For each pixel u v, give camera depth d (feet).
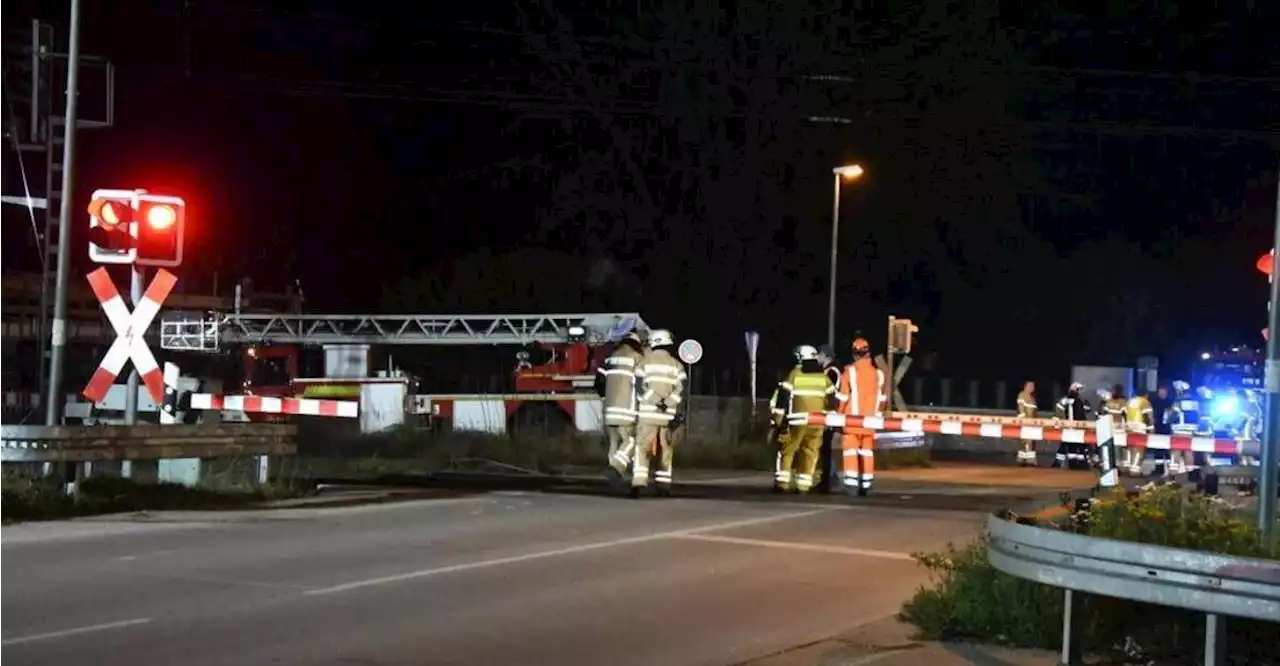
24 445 45.70
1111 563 23.90
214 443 52.16
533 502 53.78
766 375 159.22
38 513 45.37
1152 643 26.43
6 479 46.19
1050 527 27.30
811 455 61.41
